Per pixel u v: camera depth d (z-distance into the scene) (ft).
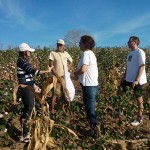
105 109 13.48
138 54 12.17
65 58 13.03
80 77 10.87
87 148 10.16
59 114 12.19
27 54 10.84
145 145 10.45
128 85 12.57
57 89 12.30
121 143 10.03
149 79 20.45
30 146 8.52
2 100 13.55
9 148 10.41
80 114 12.85
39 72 10.68
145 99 13.55
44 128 8.59
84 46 10.87
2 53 27.32
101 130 11.66
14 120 12.57
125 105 12.80
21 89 10.77
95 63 10.84
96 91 10.93
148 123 12.85
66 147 9.93
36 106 11.87
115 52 30.22
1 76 19.83
